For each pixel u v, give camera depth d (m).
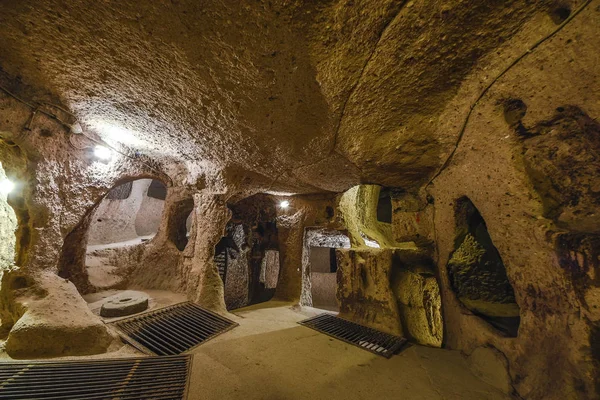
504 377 1.99
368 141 2.52
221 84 2.10
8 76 2.23
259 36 1.60
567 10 1.26
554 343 1.67
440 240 2.81
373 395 1.96
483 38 1.49
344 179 3.66
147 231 8.60
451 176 2.45
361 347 2.88
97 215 7.15
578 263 1.53
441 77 1.78
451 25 1.42
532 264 1.79
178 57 1.84
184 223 5.22
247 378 2.12
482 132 1.96
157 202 9.00
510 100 1.71
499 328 2.28
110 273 4.48
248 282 6.34
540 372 1.73
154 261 4.65
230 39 1.65
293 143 2.91
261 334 3.13
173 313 3.44
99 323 2.58
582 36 1.23
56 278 2.88
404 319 3.81
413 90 1.89
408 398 1.92
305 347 2.83
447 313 2.89
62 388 1.76
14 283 2.65
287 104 2.26
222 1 1.40
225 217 4.14
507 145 1.83
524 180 1.77
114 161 3.76
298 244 5.29
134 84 2.23
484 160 2.02
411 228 3.37
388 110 2.11
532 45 1.41
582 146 1.49
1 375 1.81
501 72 1.61
